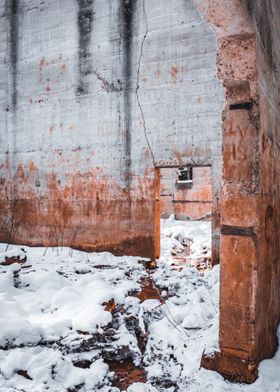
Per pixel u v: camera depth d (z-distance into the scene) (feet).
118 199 22.02
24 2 25.18
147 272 19.34
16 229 25.63
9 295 14.69
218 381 9.16
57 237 24.07
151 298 15.31
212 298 15.01
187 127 20.24
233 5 8.17
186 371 9.98
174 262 24.41
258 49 9.12
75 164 23.47
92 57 22.93
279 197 12.43
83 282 16.60
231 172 9.35
